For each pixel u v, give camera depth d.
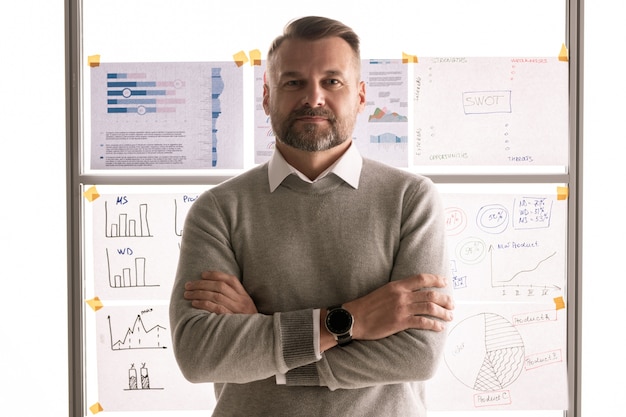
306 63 1.77
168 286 2.57
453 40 2.65
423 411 1.87
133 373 2.56
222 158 2.56
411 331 1.69
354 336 1.68
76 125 2.53
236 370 1.67
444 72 2.55
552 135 2.55
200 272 1.79
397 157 2.55
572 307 2.53
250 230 1.82
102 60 2.62
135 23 2.63
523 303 2.55
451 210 2.55
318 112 1.77
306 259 1.79
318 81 1.77
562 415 2.68
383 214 1.80
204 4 2.64
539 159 2.56
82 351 2.54
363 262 1.77
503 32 2.66
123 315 2.56
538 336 2.55
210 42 2.64
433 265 1.77
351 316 1.66
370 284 1.77
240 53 2.57
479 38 2.65
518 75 2.55
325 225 1.79
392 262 1.79
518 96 2.55
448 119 2.55
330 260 1.78
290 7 2.65
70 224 2.53
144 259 2.56
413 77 2.55
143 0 2.63
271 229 1.81
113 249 2.56
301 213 1.80
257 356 1.65
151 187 2.61
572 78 2.54
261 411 1.74
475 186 2.62
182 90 2.56
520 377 2.54
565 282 2.55
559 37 2.65
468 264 2.55
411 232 1.78
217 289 1.76
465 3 2.65
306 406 1.72
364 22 2.65
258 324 1.68
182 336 1.72
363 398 1.73
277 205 1.82
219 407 1.82
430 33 2.65
